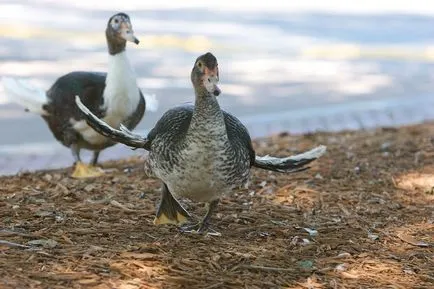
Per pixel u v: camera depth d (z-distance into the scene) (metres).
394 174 11.33
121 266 7.30
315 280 7.42
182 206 9.11
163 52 25.02
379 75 23.84
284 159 8.78
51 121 11.59
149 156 8.19
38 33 27.31
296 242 8.39
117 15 11.07
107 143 11.50
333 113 18.75
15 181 10.67
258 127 17.22
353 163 11.88
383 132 14.63
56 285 6.83
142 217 9.07
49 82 18.81
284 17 34.44
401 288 7.36
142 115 11.67
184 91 19.52
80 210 9.13
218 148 7.59
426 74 24.31
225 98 19.75
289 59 25.70
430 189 10.67
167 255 7.68
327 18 34.72
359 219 9.33
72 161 14.14
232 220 9.12
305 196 10.17
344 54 27.16
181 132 7.84
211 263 7.57
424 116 18.88
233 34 29.58
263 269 7.54
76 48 24.56
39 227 8.38
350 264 7.88
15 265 7.18
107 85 11.19
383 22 34.19
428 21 34.69
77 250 7.66
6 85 11.64
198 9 35.75
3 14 31.48
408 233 8.92
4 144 15.13
